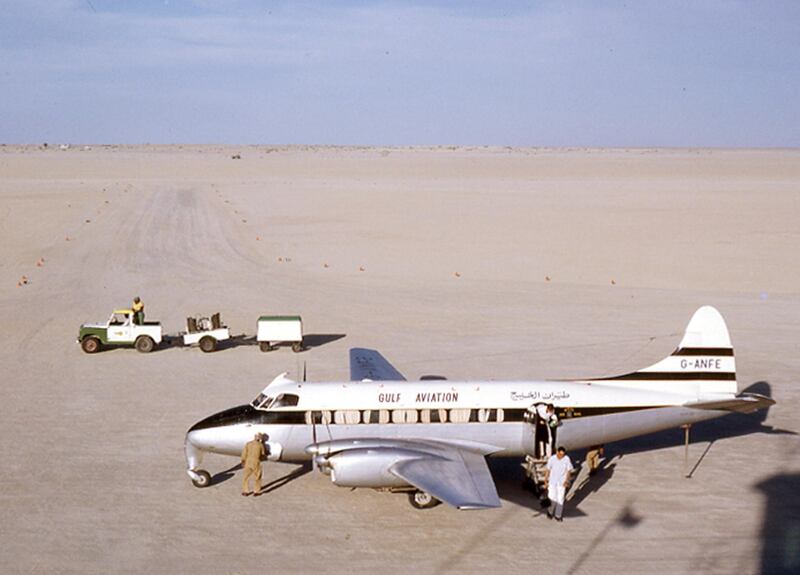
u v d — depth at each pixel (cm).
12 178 14188
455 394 2119
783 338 3850
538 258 6100
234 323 4219
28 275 5534
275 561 1742
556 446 2131
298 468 2341
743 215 8000
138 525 1923
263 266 5928
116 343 3697
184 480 2216
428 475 1811
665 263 5816
